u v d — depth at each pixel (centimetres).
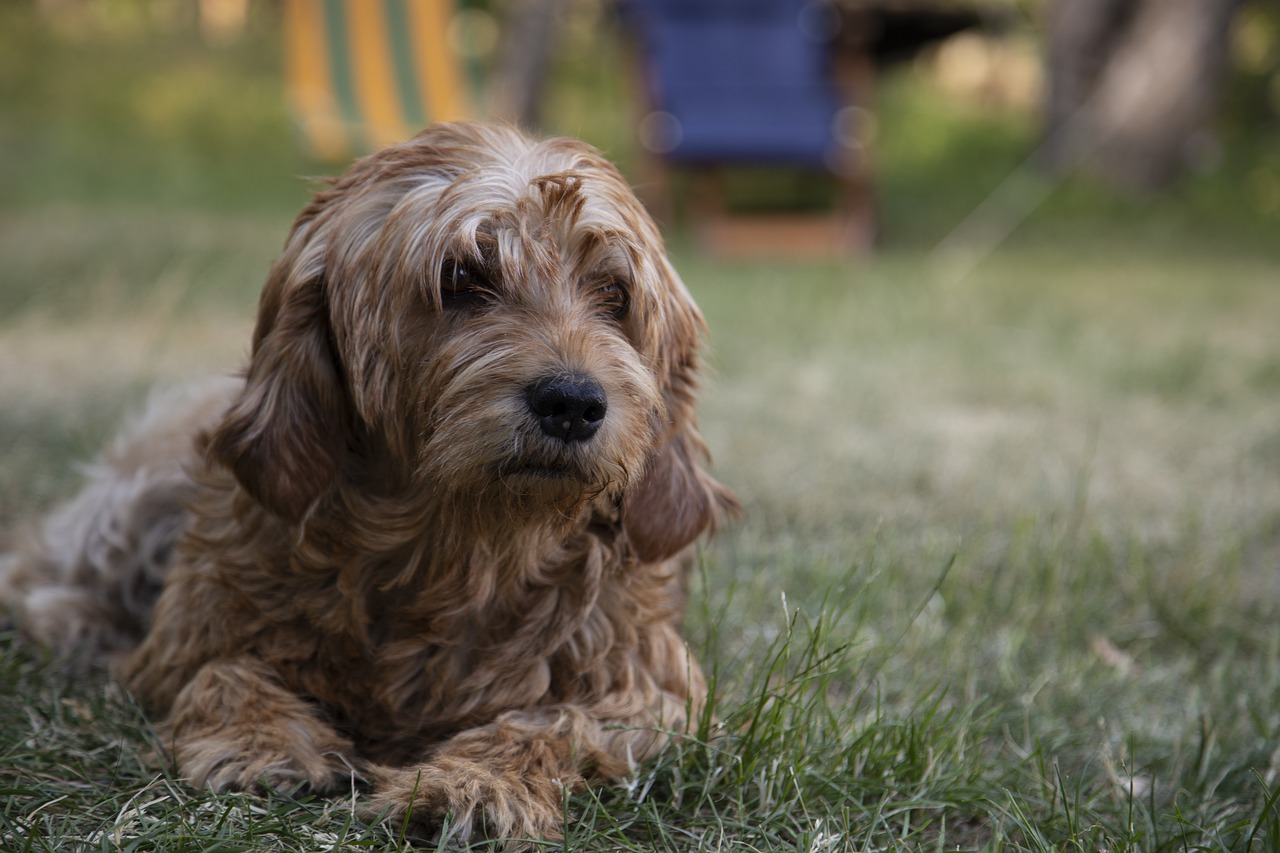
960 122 2139
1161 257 1420
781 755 285
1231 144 2008
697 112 1364
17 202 1292
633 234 305
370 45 1420
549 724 282
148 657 314
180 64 2100
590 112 2055
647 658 307
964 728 303
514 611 295
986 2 1861
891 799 280
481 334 281
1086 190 1709
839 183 1431
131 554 364
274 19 2378
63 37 2125
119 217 1220
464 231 282
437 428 279
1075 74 1753
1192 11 1698
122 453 388
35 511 468
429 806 249
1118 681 365
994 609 414
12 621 368
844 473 568
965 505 529
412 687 294
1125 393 755
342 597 289
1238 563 455
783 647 315
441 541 288
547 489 278
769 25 1440
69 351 727
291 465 287
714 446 605
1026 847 263
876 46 1591
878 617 403
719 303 998
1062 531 485
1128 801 275
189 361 719
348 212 295
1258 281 1247
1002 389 755
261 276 977
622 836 253
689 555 372
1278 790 266
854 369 791
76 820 247
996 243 1474
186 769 266
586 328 287
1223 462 610
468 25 2202
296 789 263
